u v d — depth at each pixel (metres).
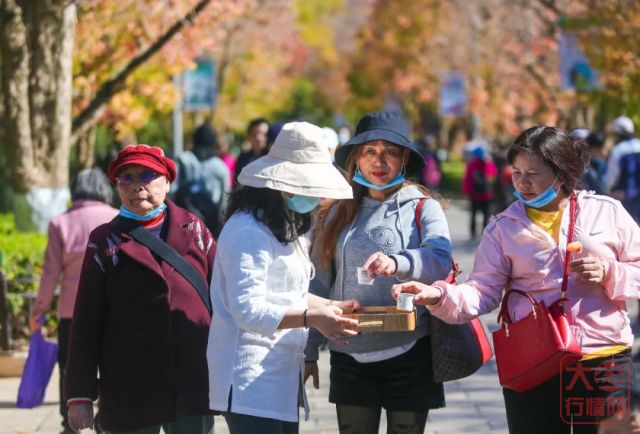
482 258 10.16
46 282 14.45
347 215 11.01
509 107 65.00
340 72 143.50
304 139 9.62
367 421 10.88
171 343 10.43
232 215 9.71
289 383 9.66
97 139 48.94
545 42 54.06
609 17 31.48
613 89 33.53
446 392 18.27
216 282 9.74
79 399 10.39
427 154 62.62
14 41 25.23
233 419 9.62
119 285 10.41
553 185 9.75
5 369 19.98
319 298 10.45
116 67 32.12
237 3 34.47
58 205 25.77
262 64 75.00
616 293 9.55
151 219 10.73
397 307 9.93
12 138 25.42
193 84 45.69
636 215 25.36
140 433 10.55
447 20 92.06
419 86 106.12
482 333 10.80
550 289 9.83
